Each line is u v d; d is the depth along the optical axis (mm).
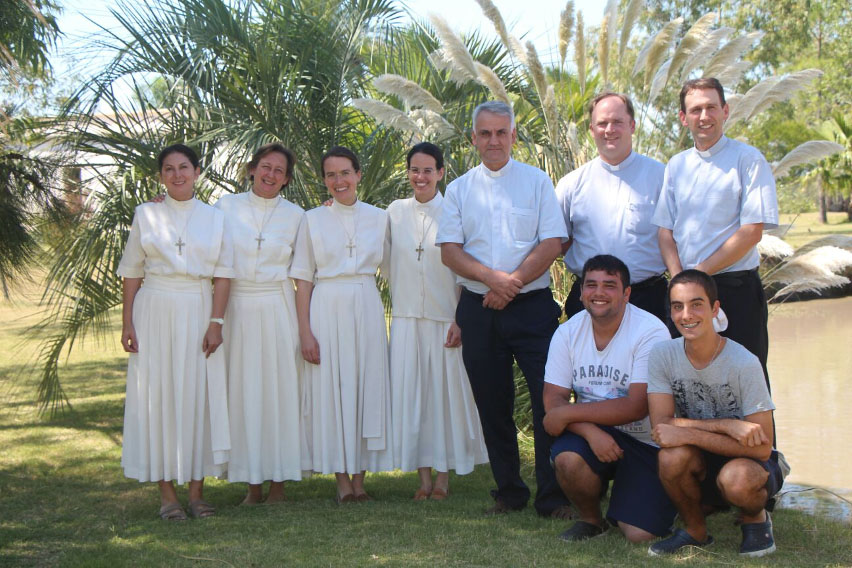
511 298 4066
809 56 22188
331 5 6812
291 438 4492
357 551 3539
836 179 21172
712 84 4004
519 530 3840
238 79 6328
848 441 5551
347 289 4512
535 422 4164
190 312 4230
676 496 3443
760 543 3424
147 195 6027
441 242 4270
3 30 5480
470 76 6082
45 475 5230
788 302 13688
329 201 4582
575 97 7832
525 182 4188
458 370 4582
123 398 7914
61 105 6152
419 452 4594
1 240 5625
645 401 3666
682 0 18531
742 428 3328
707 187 4051
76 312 6297
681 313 3391
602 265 3691
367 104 5762
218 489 4992
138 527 4035
